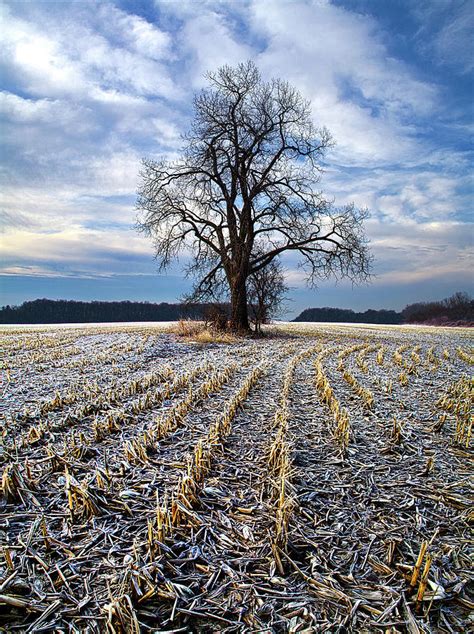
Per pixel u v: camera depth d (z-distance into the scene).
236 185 26.20
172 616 2.58
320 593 2.83
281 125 25.86
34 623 2.51
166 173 25.91
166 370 11.23
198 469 4.52
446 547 3.37
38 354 14.08
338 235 26.17
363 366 12.57
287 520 3.63
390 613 2.65
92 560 3.14
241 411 7.41
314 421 6.84
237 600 2.76
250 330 26.58
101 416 6.82
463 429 6.11
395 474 4.86
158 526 3.35
